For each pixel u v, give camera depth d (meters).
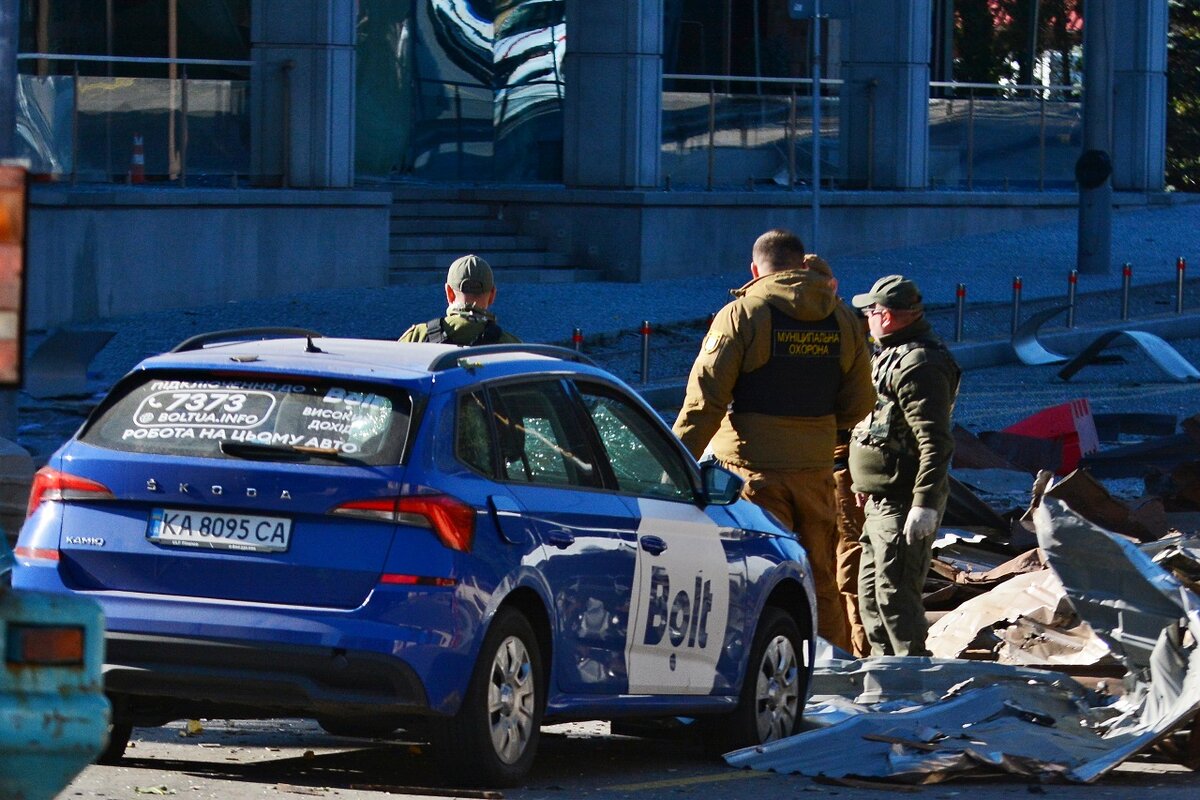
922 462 25.77
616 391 21.30
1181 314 77.69
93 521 18.30
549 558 19.03
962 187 103.31
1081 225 87.44
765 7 93.69
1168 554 25.95
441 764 18.42
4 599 11.71
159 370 19.00
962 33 106.88
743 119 88.88
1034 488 33.09
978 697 22.41
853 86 94.25
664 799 18.98
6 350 10.20
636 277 79.50
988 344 68.44
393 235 77.81
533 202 81.19
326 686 17.75
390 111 89.25
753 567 22.44
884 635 26.62
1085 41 86.62
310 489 17.92
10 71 38.97
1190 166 140.00
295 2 72.38
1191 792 19.78
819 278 25.44
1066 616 26.06
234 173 71.31
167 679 17.92
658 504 21.06
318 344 20.28
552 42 93.00
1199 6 137.75
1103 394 61.28
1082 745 21.22
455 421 18.59
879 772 20.31
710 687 21.62
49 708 11.73
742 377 25.34
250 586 17.92
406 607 17.70
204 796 17.95
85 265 63.53
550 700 19.23
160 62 71.56
